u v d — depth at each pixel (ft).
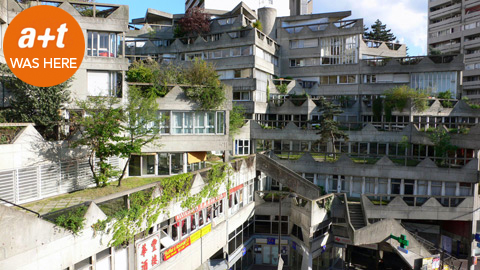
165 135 76.89
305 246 83.46
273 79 135.85
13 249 36.70
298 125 122.83
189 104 78.18
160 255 57.88
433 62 125.70
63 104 63.93
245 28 127.03
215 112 81.46
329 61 139.74
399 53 146.92
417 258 76.69
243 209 87.40
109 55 72.02
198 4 184.03
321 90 140.15
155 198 55.52
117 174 66.18
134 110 62.59
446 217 88.99
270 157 102.78
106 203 49.37
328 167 97.50
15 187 52.39
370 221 90.89
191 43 137.28
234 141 108.17
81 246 44.37
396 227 79.66
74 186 63.21
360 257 104.47
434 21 212.64
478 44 186.19
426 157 91.04
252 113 119.85
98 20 69.97
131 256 52.44
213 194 72.18
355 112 127.95
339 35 136.87
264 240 94.63
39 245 39.34
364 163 94.73
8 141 52.06
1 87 60.90
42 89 59.57
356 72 134.72
